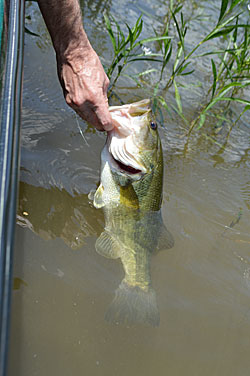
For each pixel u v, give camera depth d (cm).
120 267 81
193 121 125
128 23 149
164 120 122
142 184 87
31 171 93
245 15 170
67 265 78
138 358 69
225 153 118
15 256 76
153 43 147
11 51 68
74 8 79
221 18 124
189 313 77
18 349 64
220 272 86
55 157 98
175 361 70
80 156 100
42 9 79
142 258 84
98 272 79
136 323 73
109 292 76
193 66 144
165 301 78
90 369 65
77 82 82
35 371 63
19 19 73
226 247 92
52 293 73
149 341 71
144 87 129
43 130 103
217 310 79
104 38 140
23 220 83
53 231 83
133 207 88
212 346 73
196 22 164
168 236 89
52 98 113
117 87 126
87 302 73
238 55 130
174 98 130
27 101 110
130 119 86
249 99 140
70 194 91
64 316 70
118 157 86
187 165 111
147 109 88
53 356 65
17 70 65
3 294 42
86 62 82
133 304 76
